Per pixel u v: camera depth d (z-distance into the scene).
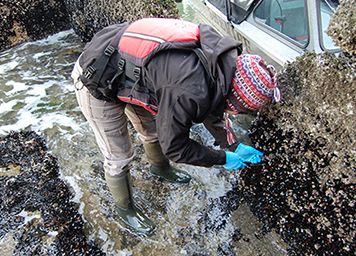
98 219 2.81
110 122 2.28
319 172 2.29
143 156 3.28
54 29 5.38
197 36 1.83
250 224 2.69
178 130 1.80
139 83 1.93
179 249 2.58
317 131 2.27
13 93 4.23
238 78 1.71
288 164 2.51
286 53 2.73
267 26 3.07
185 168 3.14
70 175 3.20
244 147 2.31
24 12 5.09
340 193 2.17
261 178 2.74
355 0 1.95
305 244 2.43
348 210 2.15
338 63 2.12
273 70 1.82
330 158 2.21
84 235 2.72
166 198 2.92
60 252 2.62
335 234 2.25
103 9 4.54
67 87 4.30
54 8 5.26
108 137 2.33
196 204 2.87
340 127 2.12
